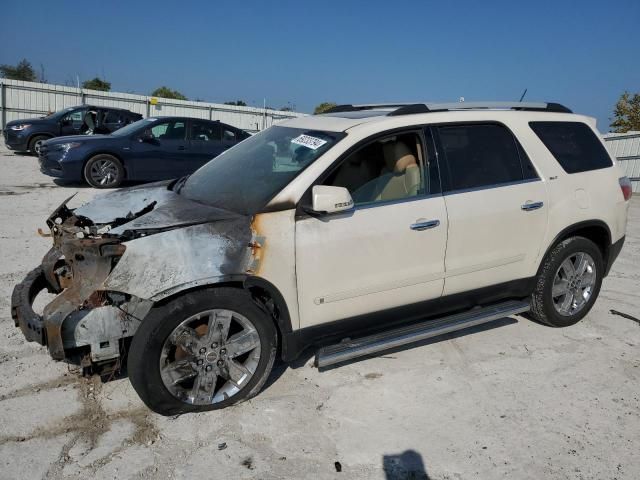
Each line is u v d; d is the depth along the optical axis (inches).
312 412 133.3
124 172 443.5
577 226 175.8
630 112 1023.0
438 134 153.8
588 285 187.3
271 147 158.4
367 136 143.3
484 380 151.0
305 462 115.8
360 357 162.1
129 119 633.6
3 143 768.9
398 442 123.3
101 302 119.0
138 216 142.5
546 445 123.6
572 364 161.6
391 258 142.9
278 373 151.3
